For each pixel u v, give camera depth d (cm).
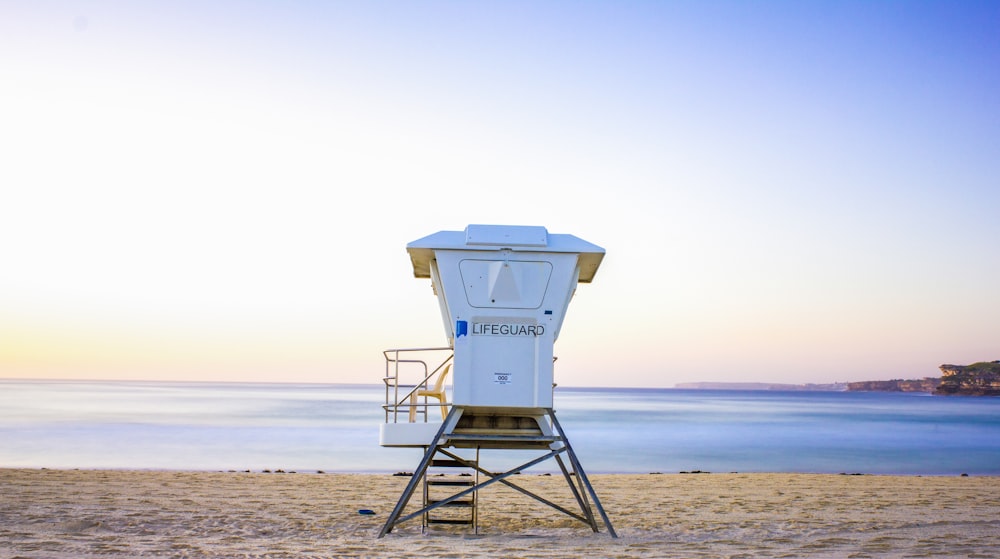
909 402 16650
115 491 1501
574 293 1080
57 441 3356
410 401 1052
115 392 12862
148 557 857
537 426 1057
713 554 898
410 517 1030
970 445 4116
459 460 1073
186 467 2495
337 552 888
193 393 13800
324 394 14650
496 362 1006
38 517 1137
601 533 1070
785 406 12362
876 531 1109
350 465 2666
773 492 1670
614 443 4066
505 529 1109
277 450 3144
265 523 1134
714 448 3788
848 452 3634
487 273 1019
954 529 1130
